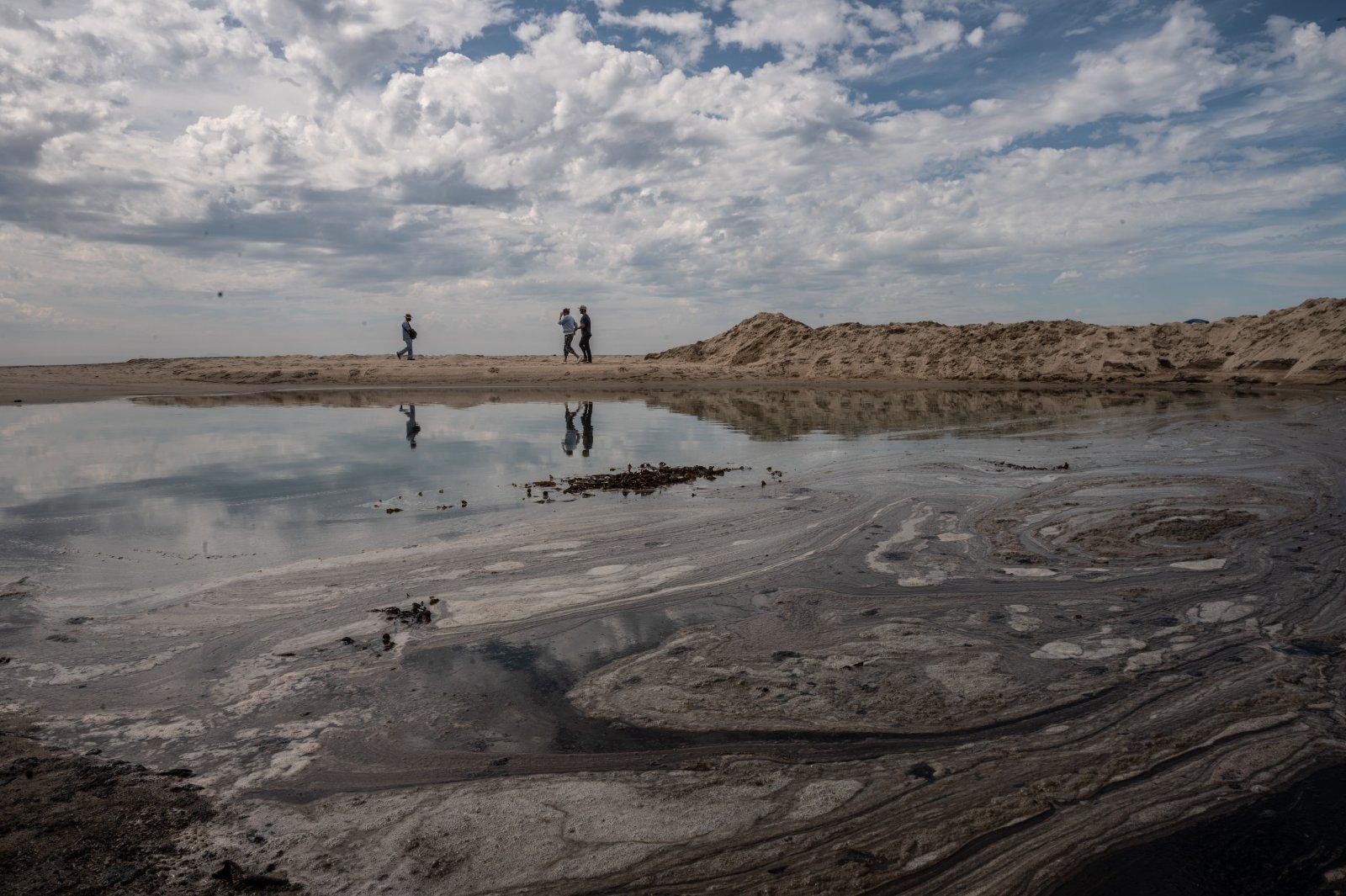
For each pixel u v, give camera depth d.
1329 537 6.07
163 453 11.38
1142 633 4.30
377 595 5.11
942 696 3.62
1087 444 11.67
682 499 8.09
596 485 8.84
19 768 3.05
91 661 4.09
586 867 2.46
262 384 29.80
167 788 2.92
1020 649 4.12
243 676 3.92
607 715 3.49
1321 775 2.88
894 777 2.96
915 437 12.97
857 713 3.48
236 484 8.97
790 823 2.69
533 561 5.88
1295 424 13.74
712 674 3.91
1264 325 27.30
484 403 21.45
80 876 2.40
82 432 14.16
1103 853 2.50
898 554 6.01
